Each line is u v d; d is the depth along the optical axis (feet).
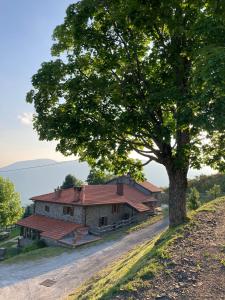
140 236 122.21
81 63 54.60
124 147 53.93
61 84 54.60
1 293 73.46
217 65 31.71
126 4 48.32
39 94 55.67
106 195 163.73
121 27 50.62
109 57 53.06
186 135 56.75
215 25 38.09
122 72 52.85
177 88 44.80
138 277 38.04
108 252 101.96
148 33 54.03
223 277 35.09
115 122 52.29
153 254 45.06
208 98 33.55
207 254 41.45
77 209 143.64
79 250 110.32
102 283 50.75
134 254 67.87
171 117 57.41
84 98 52.47
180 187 59.52
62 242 122.01
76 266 90.07
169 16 47.57
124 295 34.73
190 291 33.42
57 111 54.39
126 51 53.31
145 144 58.23
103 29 52.19
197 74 35.14
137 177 64.75
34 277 83.51
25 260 101.86
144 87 51.55
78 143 55.06
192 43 47.42
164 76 52.01
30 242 147.43
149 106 48.47
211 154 56.70
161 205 220.64
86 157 63.36
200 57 35.83
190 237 49.70
